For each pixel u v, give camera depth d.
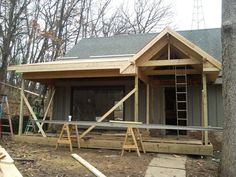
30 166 7.27
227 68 6.96
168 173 7.12
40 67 12.09
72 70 11.91
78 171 6.93
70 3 28.03
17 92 22.72
